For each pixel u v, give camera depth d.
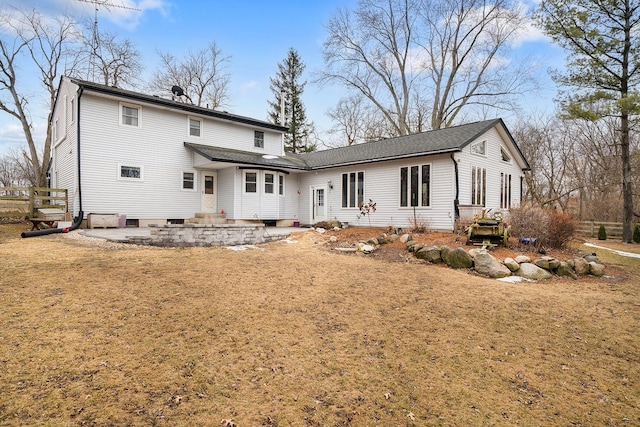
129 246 9.19
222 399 2.98
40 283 5.41
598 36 14.96
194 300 5.21
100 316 4.38
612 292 6.78
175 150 15.35
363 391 3.24
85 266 6.57
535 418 2.95
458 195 12.53
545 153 26.42
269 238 11.52
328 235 12.66
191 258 7.92
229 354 3.74
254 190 16.31
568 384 3.50
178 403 2.88
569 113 15.62
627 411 3.09
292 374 3.45
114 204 13.57
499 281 7.36
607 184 22.89
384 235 11.61
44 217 12.09
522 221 10.27
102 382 3.06
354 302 5.60
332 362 3.73
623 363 3.95
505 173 16.23
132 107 14.11
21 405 2.69
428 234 11.78
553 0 15.27
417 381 3.44
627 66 15.04
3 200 11.82
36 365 3.22
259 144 18.72
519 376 3.61
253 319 4.70
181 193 15.52
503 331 4.71
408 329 4.65
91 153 13.02
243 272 6.96
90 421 2.58
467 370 3.69
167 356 3.60
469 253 8.72
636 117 14.91
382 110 29.95
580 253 9.76
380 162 14.86
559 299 6.18
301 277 6.86
